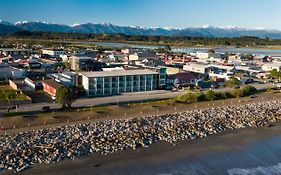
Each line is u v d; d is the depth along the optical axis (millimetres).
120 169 50719
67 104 78375
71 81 100938
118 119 71375
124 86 102562
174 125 69562
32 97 90125
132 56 191500
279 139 68312
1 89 99625
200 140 64500
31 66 145625
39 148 54000
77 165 50656
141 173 50219
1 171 47062
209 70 149000
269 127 75688
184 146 60938
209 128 70812
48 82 100062
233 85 120000
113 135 61688
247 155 59469
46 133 60812
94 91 97188
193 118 75625
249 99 99062
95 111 75125
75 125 66062
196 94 92938
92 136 60438
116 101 88875
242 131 71688
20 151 52375
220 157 57750
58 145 55656
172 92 105188
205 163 55094
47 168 48938
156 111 79938
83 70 139375
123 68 122875
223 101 94188
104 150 56094
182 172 51562
